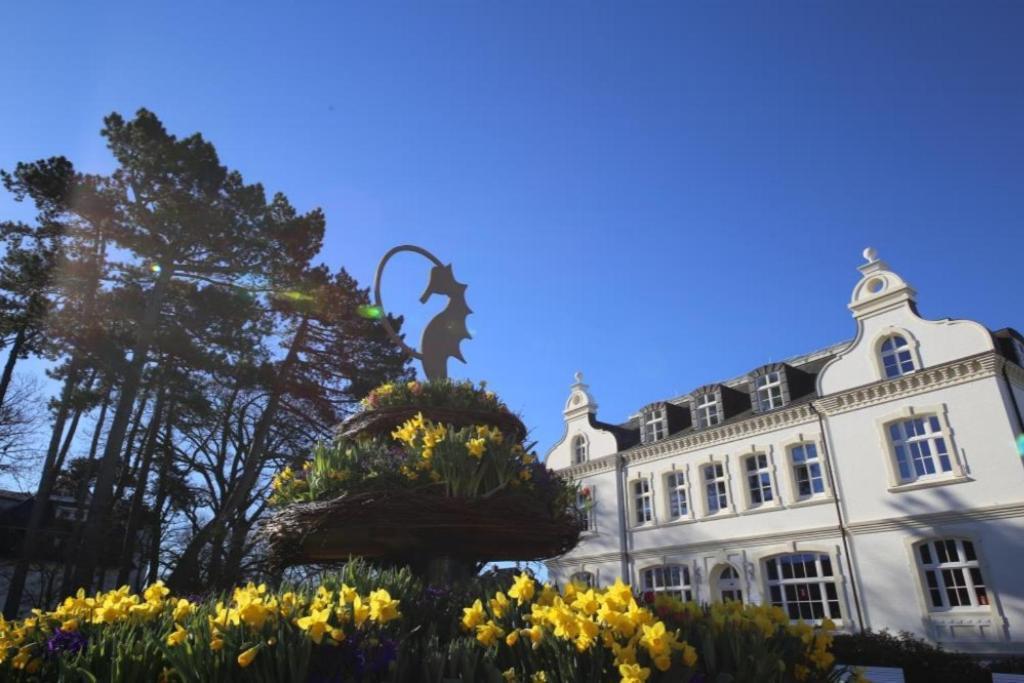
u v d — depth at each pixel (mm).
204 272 18922
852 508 19531
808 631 3254
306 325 21016
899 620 17734
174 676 2568
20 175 17562
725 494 23422
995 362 17562
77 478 23750
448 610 3330
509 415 4652
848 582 19062
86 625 3137
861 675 3424
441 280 5723
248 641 2436
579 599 2705
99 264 17938
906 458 19078
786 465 21578
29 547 19031
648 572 24828
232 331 18859
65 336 17016
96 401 16938
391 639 2693
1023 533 16219
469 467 3729
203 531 18297
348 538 3793
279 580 4199
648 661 2527
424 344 5395
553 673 2566
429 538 3787
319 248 20922
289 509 3695
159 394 19625
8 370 20250
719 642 2822
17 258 17594
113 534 21719
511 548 4133
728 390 25078
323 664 2477
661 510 24891
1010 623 15898
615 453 27188
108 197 17875
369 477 3678
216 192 18734
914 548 18031
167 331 17578
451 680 2508
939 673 13984
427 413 4434
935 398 18547
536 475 4023
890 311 20234
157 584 3447
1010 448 16906
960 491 17547
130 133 18328
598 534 26656
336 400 20844
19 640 3010
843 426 20391
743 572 21656
